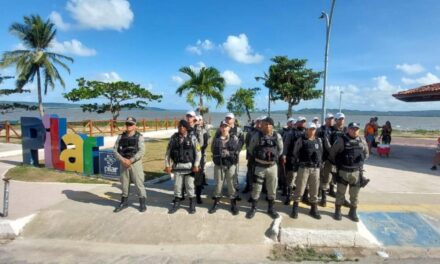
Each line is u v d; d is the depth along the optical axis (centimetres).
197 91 1884
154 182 852
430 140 2403
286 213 610
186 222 579
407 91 1667
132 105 3334
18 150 1461
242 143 718
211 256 489
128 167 614
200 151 642
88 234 556
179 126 609
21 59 2814
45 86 3031
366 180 578
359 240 527
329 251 512
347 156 568
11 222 560
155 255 490
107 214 607
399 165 1227
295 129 671
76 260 471
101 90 3111
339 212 587
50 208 634
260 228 562
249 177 736
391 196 747
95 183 822
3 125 2261
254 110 3638
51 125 966
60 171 943
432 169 1140
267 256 491
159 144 1830
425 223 590
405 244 528
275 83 3438
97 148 950
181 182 614
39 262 463
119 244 531
